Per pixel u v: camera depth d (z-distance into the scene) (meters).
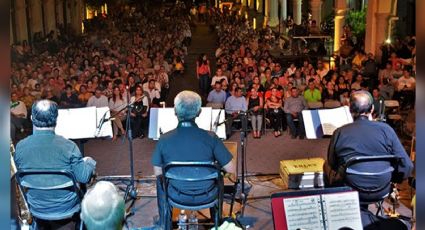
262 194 6.53
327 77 12.18
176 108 4.52
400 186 6.75
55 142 4.13
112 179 7.22
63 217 4.14
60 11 25.97
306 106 10.22
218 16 30.86
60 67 14.28
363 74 13.35
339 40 19.20
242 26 26.44
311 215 4.17
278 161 8.41
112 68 15.19
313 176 6.68
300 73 12.41
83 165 4.14
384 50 14.44
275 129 10.32
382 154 4.62
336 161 4.81
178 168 4.37
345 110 6.54
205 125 6.39
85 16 31.75
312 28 21.89
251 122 10.21
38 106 4.11
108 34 24.73
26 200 4.22
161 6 36.12
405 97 10.80
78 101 11.02
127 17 30.92
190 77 18.77
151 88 11.98
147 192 6.68
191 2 36.50
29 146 4.11
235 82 11.47
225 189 6.15
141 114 10.13
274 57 19.47
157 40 22.36
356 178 4.61
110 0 34.09
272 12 27.08
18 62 14.52
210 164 4.32
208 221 5.33
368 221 4.48
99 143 9.67
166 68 17.28
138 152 9.02
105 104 10.33
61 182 4.08
